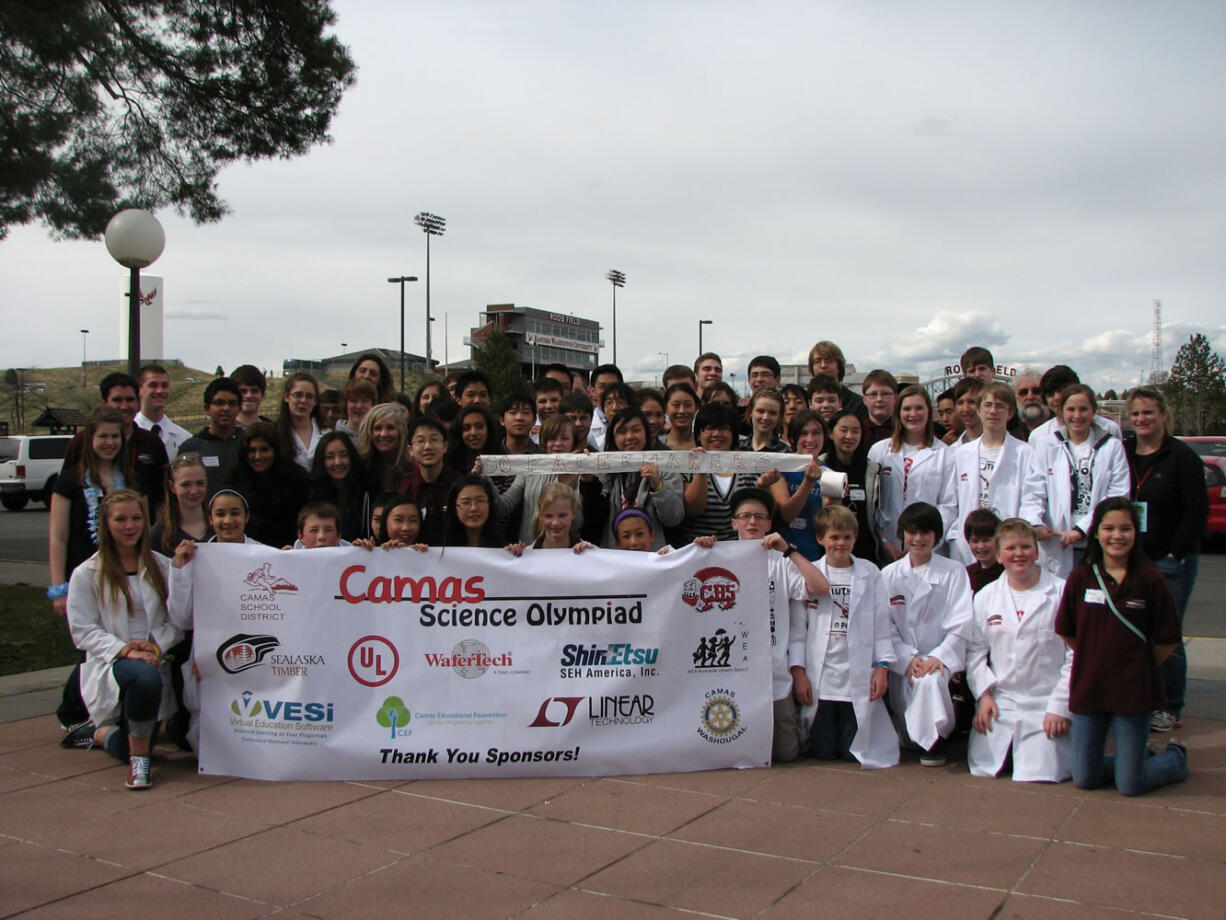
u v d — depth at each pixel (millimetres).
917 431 6414
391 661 4992
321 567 5027
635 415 6066
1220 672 7488
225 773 4957
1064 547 6004
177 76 11812
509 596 5000
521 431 6555
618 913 3355
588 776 4926
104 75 11555
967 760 5234
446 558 5008
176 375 108750
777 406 6262
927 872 3688
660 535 5773
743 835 4082
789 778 4906
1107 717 4660
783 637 5270
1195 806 4445
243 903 3451
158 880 3646
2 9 9766
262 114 12195
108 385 6613
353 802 4543
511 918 3320
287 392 6672
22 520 23562
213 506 5230
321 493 5965
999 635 5059
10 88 10797
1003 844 3969
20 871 3732
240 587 5039
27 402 77500
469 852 3906
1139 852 3871
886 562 6238
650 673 5012
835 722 5266
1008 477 6199
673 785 4785
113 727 5078
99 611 5031
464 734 4930
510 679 4973
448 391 7363
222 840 4051
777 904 3418
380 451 6156
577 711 4953
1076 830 4129
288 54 11961
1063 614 4742
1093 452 6051
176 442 7074
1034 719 4914
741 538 5371
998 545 5145
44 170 11148
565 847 3953
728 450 5832
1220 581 12805
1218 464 15336
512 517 5934
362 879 3646
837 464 6363
